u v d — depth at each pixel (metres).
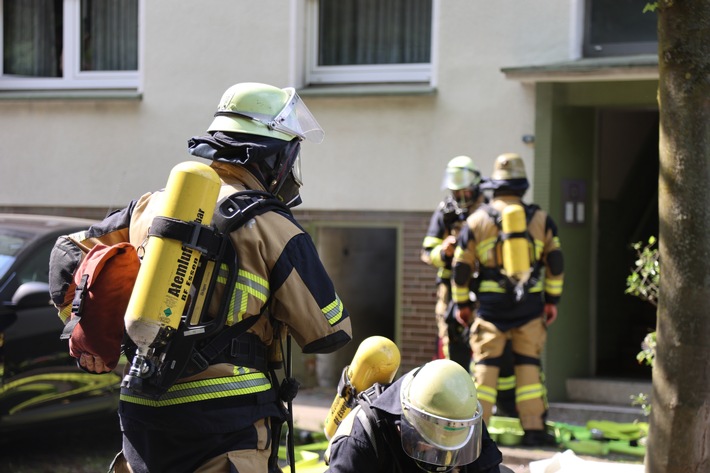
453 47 10.08
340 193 10.53
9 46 12.34
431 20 10.72
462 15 10.03
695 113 4.55
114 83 11.90
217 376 3.38
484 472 3.69
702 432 4.66
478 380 7.71
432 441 3.41
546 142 9.65
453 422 3.40
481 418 3.51
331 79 10.96
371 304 11.05
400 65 10.78
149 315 3.20
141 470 3.45
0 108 11.83
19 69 12.33
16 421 6.70
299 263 3.44
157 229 3.25
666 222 4.67
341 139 10.52
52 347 6.90
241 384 3.41
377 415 3.57
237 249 3.39
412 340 10.31
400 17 10.82
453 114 10.09
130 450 3.50
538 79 9.45
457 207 8.59
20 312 6.75
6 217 7.72
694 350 4.62
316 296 3.45
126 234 3.77
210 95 11.08
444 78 10.12
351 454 3.55
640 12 9.59
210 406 3.36
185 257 3.25
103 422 7.39
